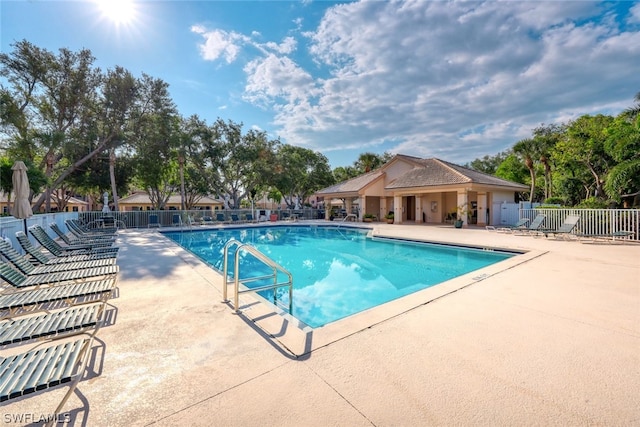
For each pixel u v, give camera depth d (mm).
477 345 3430
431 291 5520
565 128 27922
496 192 23438
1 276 4766
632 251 9945
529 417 2260
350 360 3105
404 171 27500
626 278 6453
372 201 30609
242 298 5277
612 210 13422
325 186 48906
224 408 2387
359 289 7910
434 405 2400
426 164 25828
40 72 20953
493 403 2420
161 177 30594
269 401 2465
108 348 3391
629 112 17766
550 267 7574
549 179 29984
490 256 11461
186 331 3852
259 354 3248
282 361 3096
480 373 2857
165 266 7934
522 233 15875
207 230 21594
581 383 2693
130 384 2709
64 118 23203
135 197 48031
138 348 3391
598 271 7121
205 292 5605
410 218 29375
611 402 2428
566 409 2346
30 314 4508
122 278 6648
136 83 25031
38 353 2580
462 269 10078
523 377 2787
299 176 40688
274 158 35594
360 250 13727
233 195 35500
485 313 4426
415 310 4555
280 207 62625
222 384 2705
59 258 7535
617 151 16938
